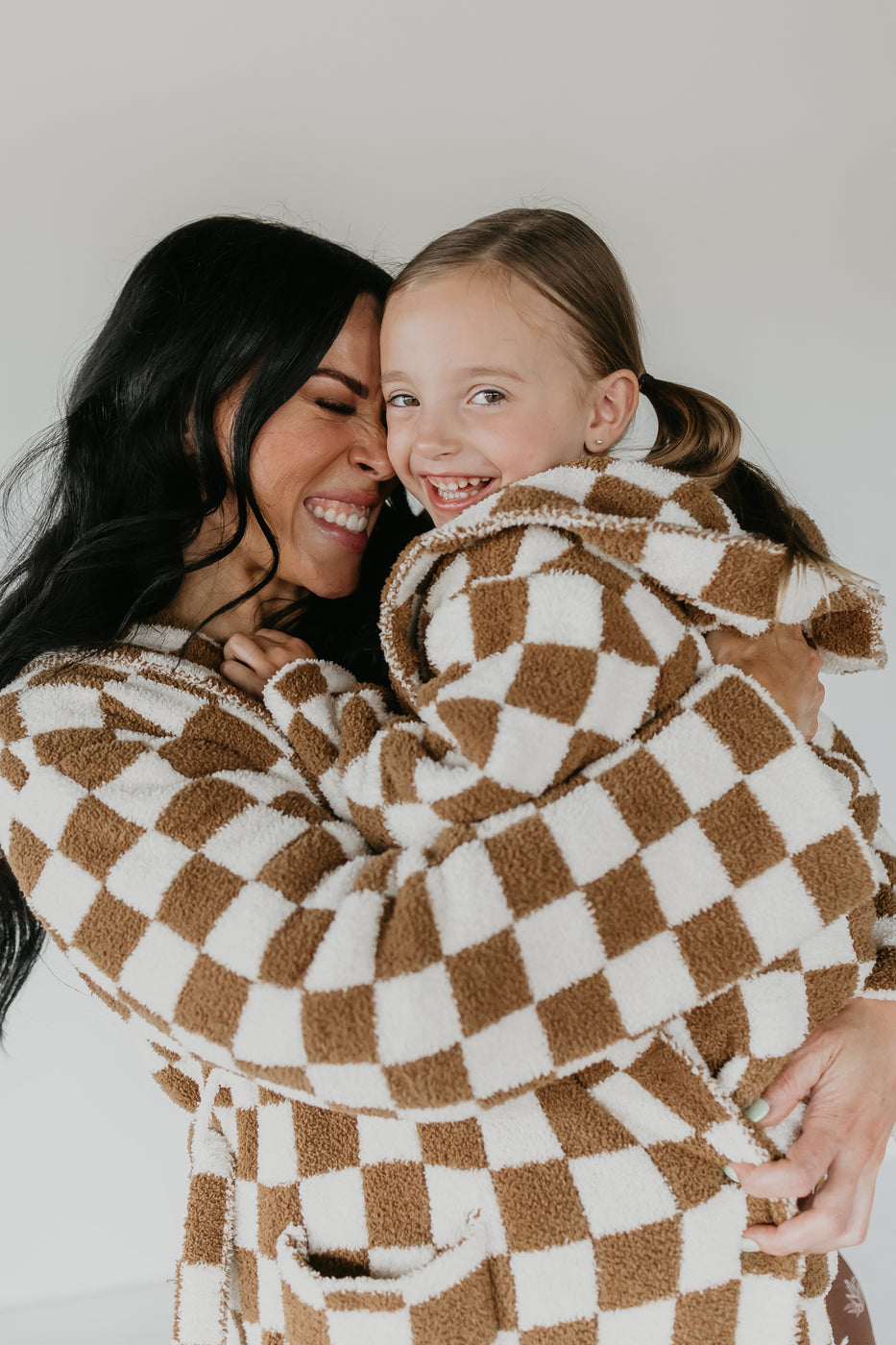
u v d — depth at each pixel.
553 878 0.71
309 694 0.89
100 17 1.31
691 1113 0.77
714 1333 0.77
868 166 1.51
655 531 0.75
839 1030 0.83
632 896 0.71
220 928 0.73
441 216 1.43
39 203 1.33
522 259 0.94
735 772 0.74
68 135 1.32
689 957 0.71
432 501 0.99
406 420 0.97
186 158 1.36
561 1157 0.77
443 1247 0.77
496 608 0.76
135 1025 0.90
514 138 1.43
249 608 1.07
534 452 0.95
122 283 1.36
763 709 0.76
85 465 1.05
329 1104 0.71
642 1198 0.76
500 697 0.72
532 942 0.70
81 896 0.77
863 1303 1.12
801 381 1.55
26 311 1.34
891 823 1.69
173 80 1.34
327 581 1.08
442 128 1.41
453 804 0.73
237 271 0.97
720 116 1.47
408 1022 0.68
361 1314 0.76
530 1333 0.76
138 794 0.79
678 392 1.02
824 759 0.90
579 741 0.73
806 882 0.73
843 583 0.87
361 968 0.70
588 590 0.74
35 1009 1.44
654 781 0.73
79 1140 1.49
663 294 1.50
